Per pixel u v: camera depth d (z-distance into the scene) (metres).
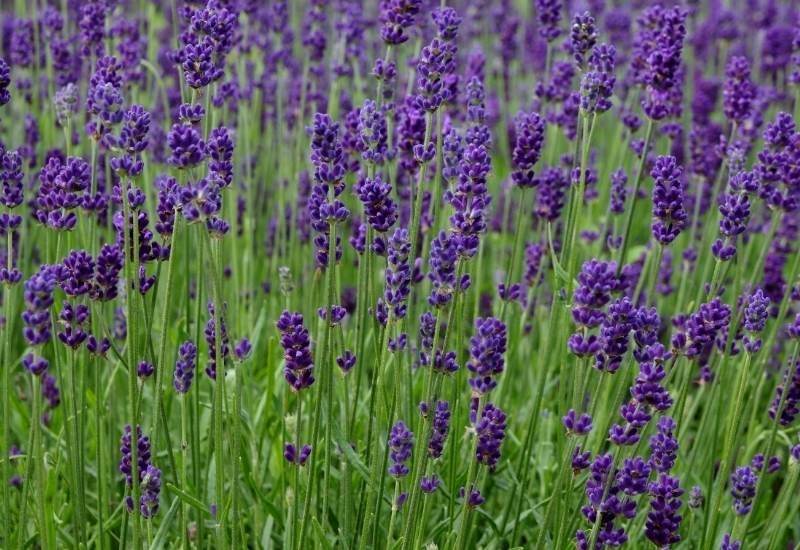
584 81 6.21
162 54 11.59
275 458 7.00
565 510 5.48
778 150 6.95
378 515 5.89
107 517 6.46
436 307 5.10
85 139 10.02
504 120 13.30
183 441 5.82
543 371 6.68
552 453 7.41
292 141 10.40
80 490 5.76
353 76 11.43
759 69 12.88
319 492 6.36
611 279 4.92
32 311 4.75
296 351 5.23
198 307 6.37
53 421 7.79
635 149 7.75
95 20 8.21
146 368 5.82
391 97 7.45
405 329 6.29
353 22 9.91
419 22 9.02
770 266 9.02
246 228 9.35
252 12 9.49
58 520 6.09
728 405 7.77
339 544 6.00
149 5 11.19
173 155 4.89
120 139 4.98
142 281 5.65
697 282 9.38
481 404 5.06
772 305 9.13
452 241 5.02
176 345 7.51
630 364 6.20
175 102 10.78
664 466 5.38
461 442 6.82
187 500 5.43
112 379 6.77
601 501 5.08
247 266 9.44
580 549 5.30
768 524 6.71
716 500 6.22
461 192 5.14
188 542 5.88
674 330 7.31
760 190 7.00
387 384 6.83
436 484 5.48
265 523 6.59
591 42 6.79
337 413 7.06
